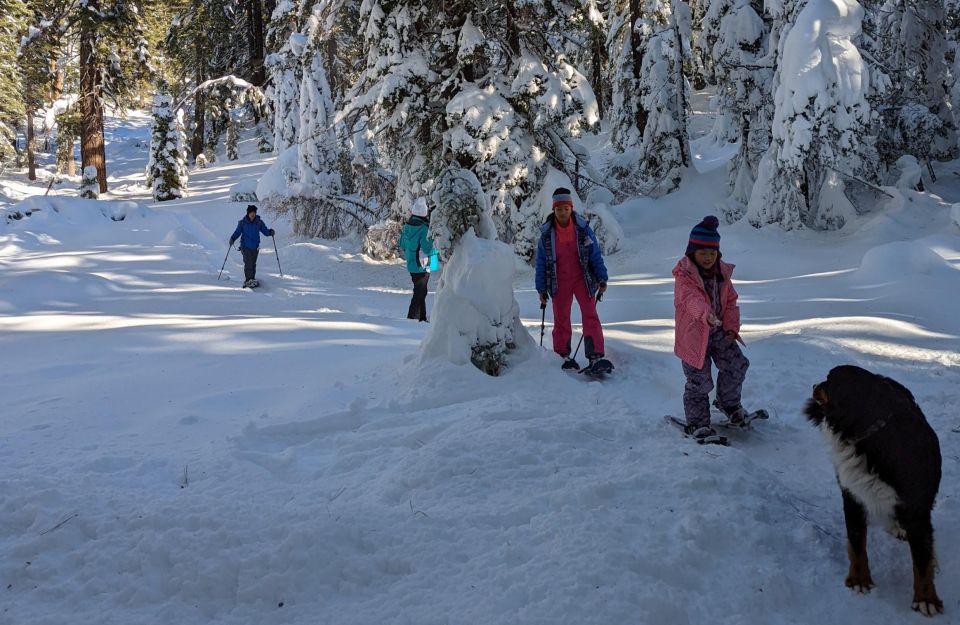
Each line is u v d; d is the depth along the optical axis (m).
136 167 46.66
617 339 8.00
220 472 4.43
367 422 5.46
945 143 19.72
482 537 3.52
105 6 32.47
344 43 27.73
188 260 17.50
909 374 6.27
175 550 3.31
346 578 3.25
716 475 4.08
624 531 3.50
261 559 3.25
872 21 15.61
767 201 15.59
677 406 5.84
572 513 3.63
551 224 6.73
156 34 41.44
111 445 5.05
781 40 15.15
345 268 17.58
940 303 8.82
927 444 3.11
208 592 3.13
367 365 7.06
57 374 7.45
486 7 14.26
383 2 15.18
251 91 32.44
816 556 3.53
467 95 14.58
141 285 14.22
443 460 4.29
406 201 17.09
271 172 24.70
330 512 3.71
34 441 5.15
